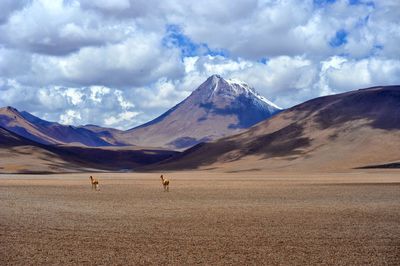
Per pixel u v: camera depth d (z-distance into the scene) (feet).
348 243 108.17
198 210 164.66
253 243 108.37
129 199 208.54
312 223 134.62
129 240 111.65
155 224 133.39
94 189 273.95
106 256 97.04
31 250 101.60
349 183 320.70
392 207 172.35
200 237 115.03
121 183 343.46
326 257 96.22
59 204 185.98
